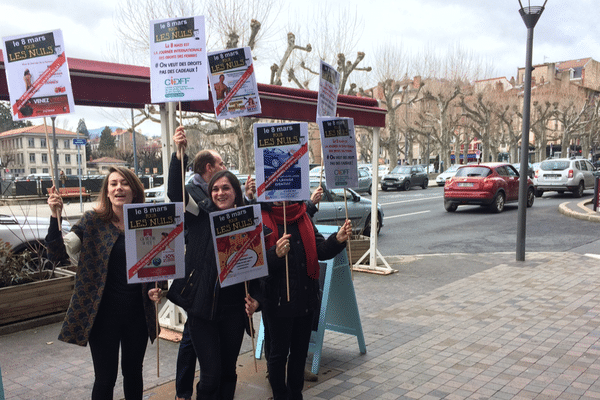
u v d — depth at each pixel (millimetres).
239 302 3012
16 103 2816
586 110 68125
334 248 3211
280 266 3078
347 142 3404
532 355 4375
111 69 4523
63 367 4277
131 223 2674
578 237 11352
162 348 4723
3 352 4625
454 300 6270
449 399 3566
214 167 3492
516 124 67500
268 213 3207
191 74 3131
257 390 3795
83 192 28453
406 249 10586
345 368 4172
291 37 24938
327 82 3799
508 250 10125
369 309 5973
